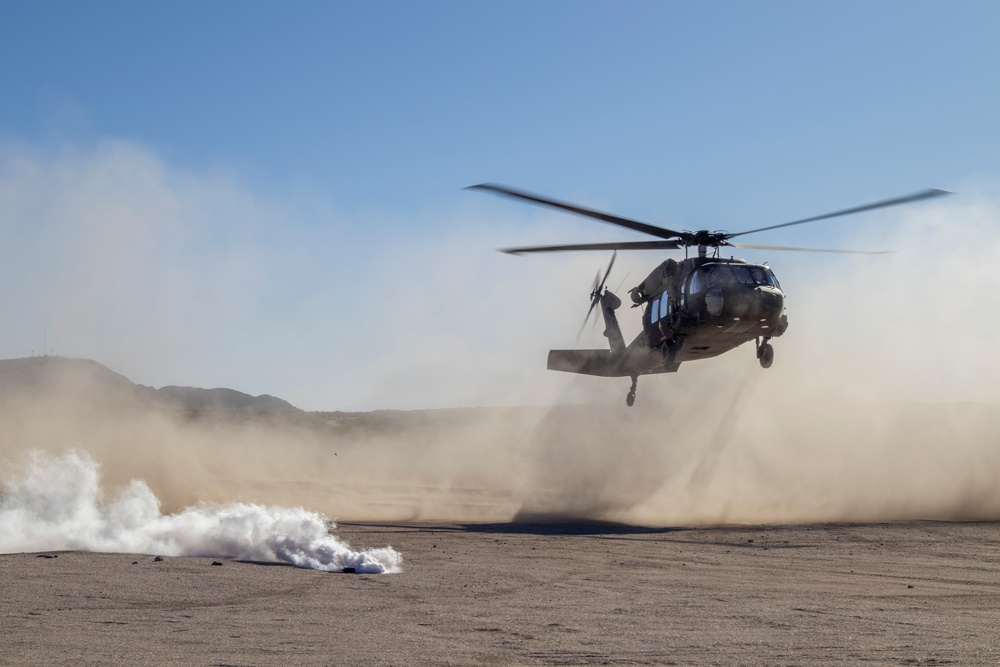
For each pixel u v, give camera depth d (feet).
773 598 32.68
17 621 25.58
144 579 34.01
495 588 34.63
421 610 29.01
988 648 23.44
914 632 25.79
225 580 34.45
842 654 22.62
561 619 27.61
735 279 71.61
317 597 31.19
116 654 21.42
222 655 21.61
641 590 34.63
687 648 23.31
